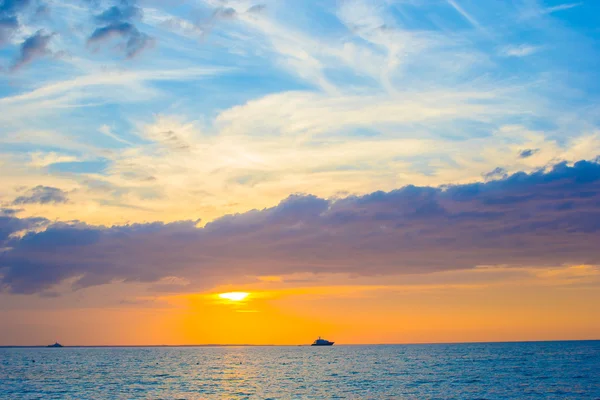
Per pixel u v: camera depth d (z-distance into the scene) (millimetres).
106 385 114750
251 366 187875
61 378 134500
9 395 97562
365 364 188875
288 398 89500
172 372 156375
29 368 180500
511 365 165875
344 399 87062
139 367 185375
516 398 85688
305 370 159875
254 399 88750
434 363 186375
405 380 118125
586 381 110562
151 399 89938
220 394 96438
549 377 120188
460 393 92500
